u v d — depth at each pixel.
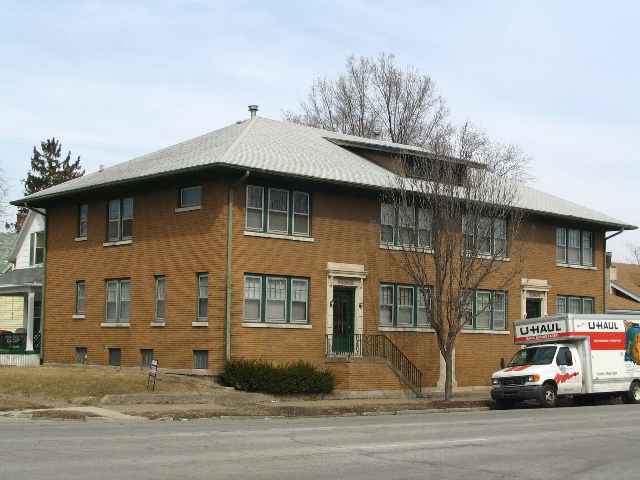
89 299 35.81
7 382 27.89
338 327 33.16
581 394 31.30
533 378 29.56
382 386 32.12
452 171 31.97
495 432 19.22
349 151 37.56
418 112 65.25
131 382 28.22
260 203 31.25
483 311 34.44
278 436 17.56
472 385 37.06
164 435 17.45
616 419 23.39
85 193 35.91
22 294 44.56
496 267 35.91
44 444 15.42
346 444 16.31
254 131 34.97
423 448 15.98
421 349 35.41
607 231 44.25
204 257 30.88
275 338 30.98
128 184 33.38
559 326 31.16
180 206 32.16
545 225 40.81
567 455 15.54
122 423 21.22
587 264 42.97
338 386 31.38
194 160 31.14
